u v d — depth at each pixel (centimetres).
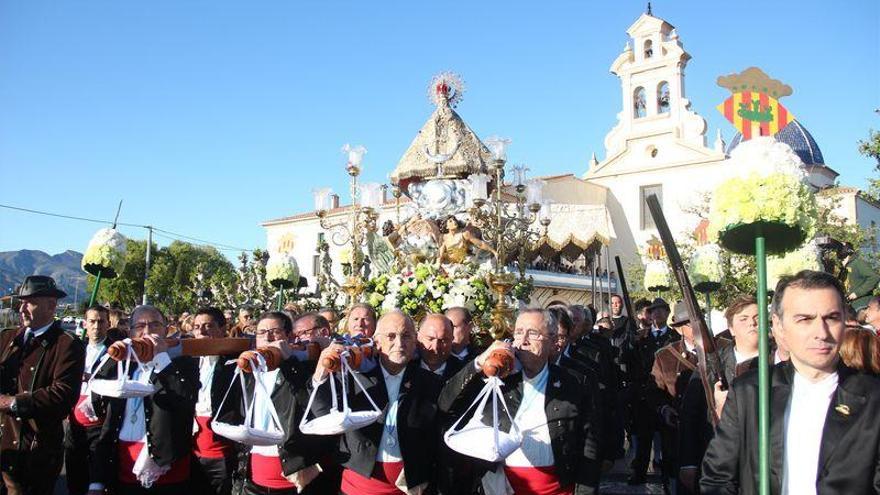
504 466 435
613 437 532
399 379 447
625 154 3603
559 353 557
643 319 958
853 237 2144
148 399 498
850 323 438
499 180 830
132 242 4809
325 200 973
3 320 1080
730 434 309
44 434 535
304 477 457
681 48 3512
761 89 515
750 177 309
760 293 303
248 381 498
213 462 552
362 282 812
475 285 751
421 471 430
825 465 277
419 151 1015
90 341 716
